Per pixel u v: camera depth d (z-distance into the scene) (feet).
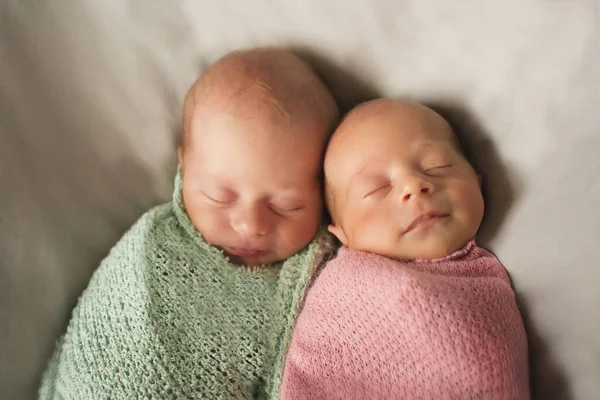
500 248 2.52
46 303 2.92
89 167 3.09
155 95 3.06
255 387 2.81
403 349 2.30
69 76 2.92
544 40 2.28
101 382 2.63
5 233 2.77
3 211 2.78
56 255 2.99
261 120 2.65
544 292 2.32
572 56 2.19
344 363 2.46
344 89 3.00
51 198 2.99
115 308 2.80
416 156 2.55
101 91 2.99
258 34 2.94
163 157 3.20
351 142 2.66
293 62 2.84
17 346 2.77
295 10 2.84
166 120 3.12
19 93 2.82
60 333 3.00
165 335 2.73
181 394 2.64
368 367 2.40
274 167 2.69
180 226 3.05
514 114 2.43
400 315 2.29
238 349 2.79
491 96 2.52
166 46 2.97
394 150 2.56
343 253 2.69
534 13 2.29
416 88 2.80
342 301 2.52
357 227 2.60
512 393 2.17
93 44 2.90
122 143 3.12
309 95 2.80
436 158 2.53
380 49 2.81
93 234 3.17
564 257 2.23
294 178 2.75
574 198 2.21
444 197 2.45
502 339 2.23
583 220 2.18
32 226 2.89
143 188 3.26
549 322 2.31
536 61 2.32
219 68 2.81
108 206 3.20
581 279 2.18
